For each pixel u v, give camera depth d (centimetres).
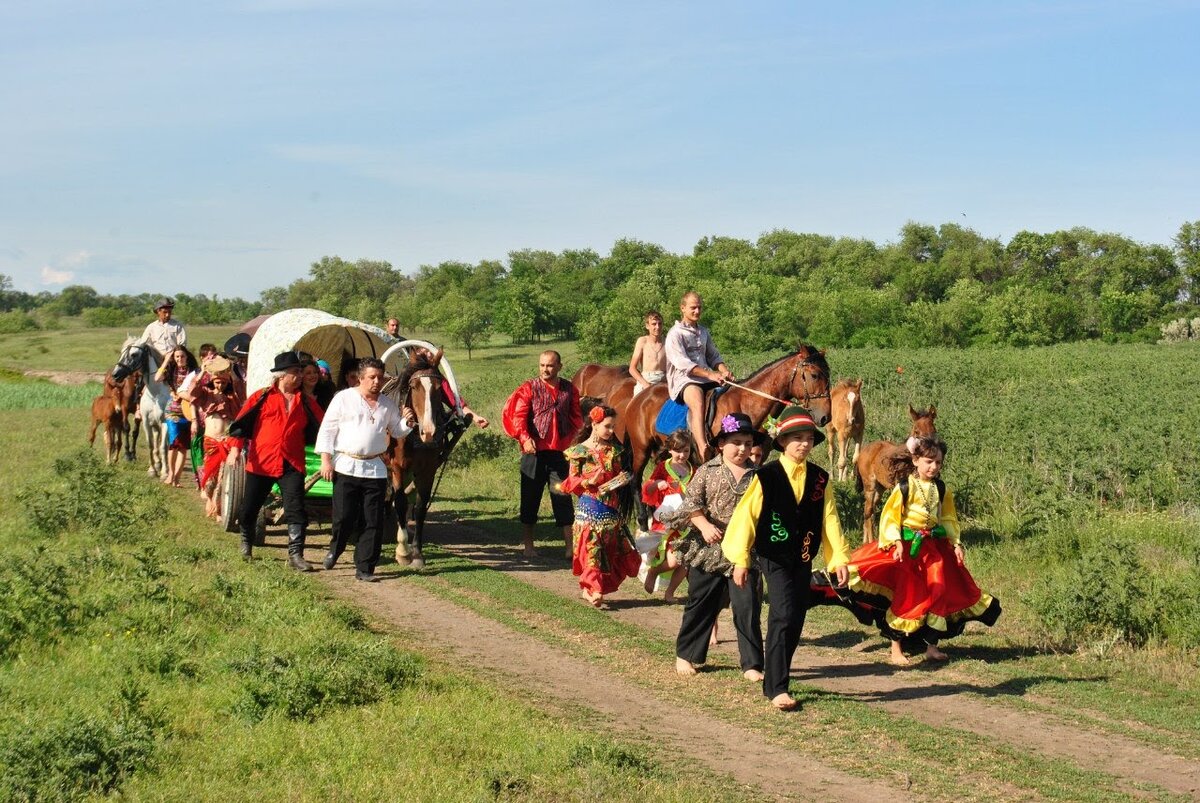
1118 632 882
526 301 10638
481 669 792
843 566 711
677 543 796
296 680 666
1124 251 11606
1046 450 1795
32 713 609
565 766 573
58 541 1163
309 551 1238
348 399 1085
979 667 826
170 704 642
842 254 14062
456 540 1348
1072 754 648
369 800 513
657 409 1255
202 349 1694
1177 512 1438
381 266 17950
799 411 709
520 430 1231
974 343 7388
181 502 1533
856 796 574
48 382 6631
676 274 11769
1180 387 3175
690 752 633
